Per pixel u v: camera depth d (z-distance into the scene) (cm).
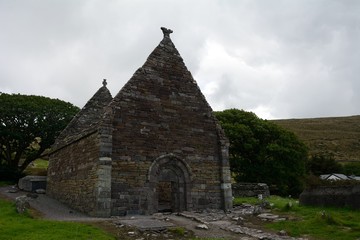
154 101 1981
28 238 1095
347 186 1716
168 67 2108
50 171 2645
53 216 1677
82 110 2673
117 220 1479
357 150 9150
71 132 2573
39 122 3444
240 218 1669
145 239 1202
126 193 1748
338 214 1555
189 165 2005
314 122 14300
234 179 4028
